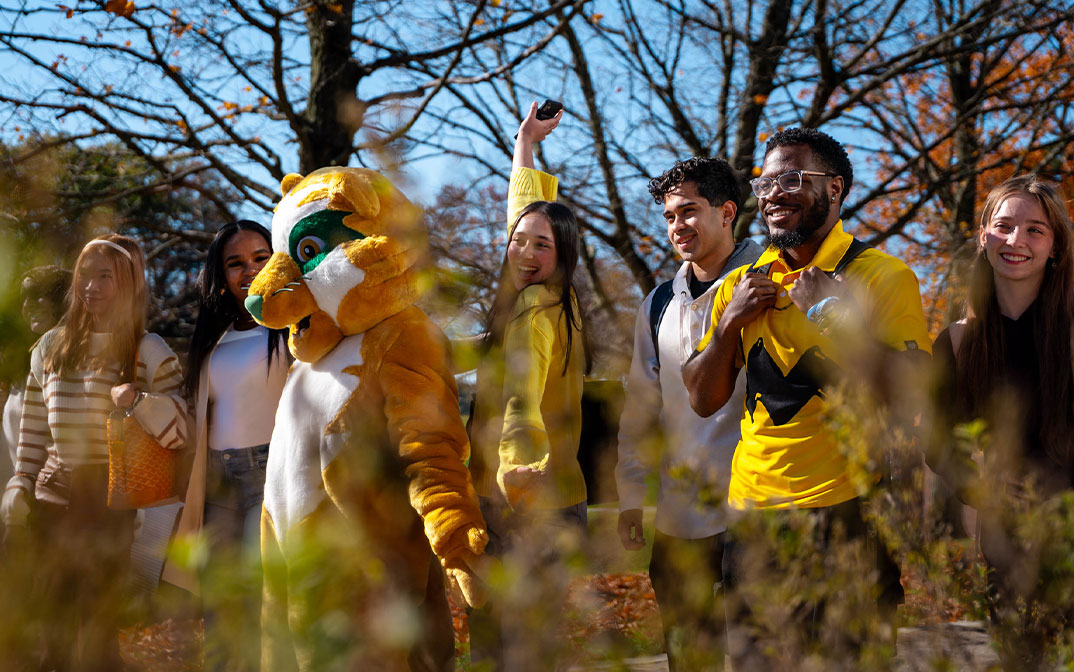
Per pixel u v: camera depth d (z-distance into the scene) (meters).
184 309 10.57
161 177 10.23
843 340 2.46
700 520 2.90
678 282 3.48
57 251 1.42
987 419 2.79
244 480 3.37
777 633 1.81
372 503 2.56
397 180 1.42
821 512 2.60
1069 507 1.81
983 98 11.05
